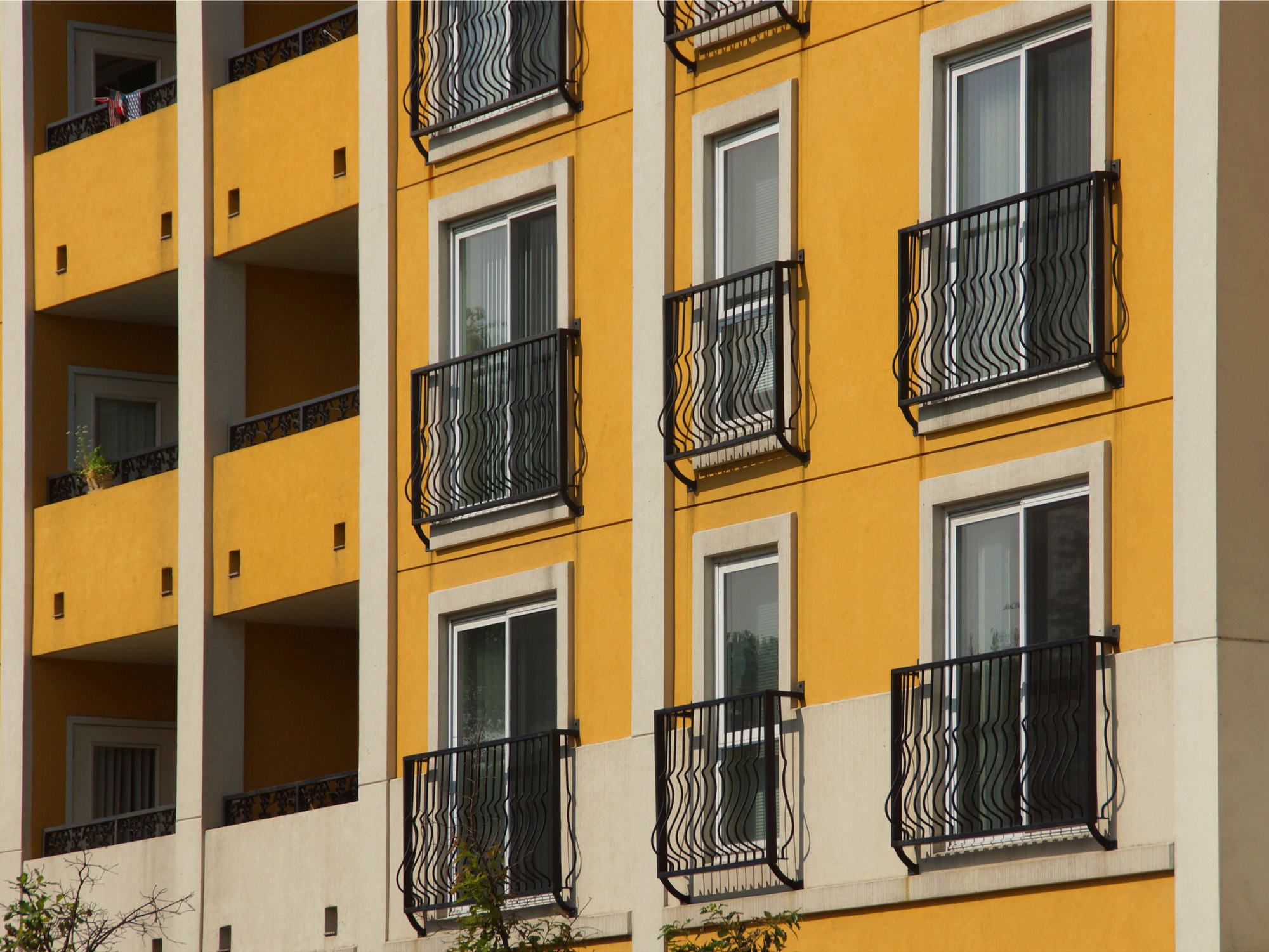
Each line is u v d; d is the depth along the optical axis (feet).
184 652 178.19
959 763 126.41
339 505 167.63
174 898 175.42
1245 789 113.09
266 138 177.78
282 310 184.55
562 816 147.74
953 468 128.36
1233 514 115.24
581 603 148.87
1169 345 118.73
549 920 147.02
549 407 152.25
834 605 133.39
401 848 157.48
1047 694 121.90
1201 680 114.01
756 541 137.90
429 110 163.63
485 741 154.61
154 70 207.31
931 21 132.98
